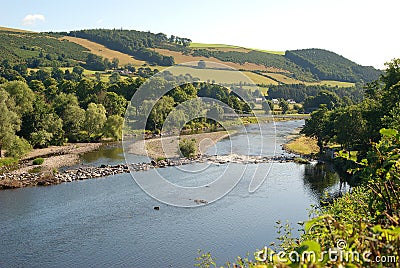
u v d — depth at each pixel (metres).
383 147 4.24
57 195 25.52
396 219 3.26
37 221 20.31
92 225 19.44
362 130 29.66
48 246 17.05
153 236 17.69
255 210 20.53
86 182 29.23
